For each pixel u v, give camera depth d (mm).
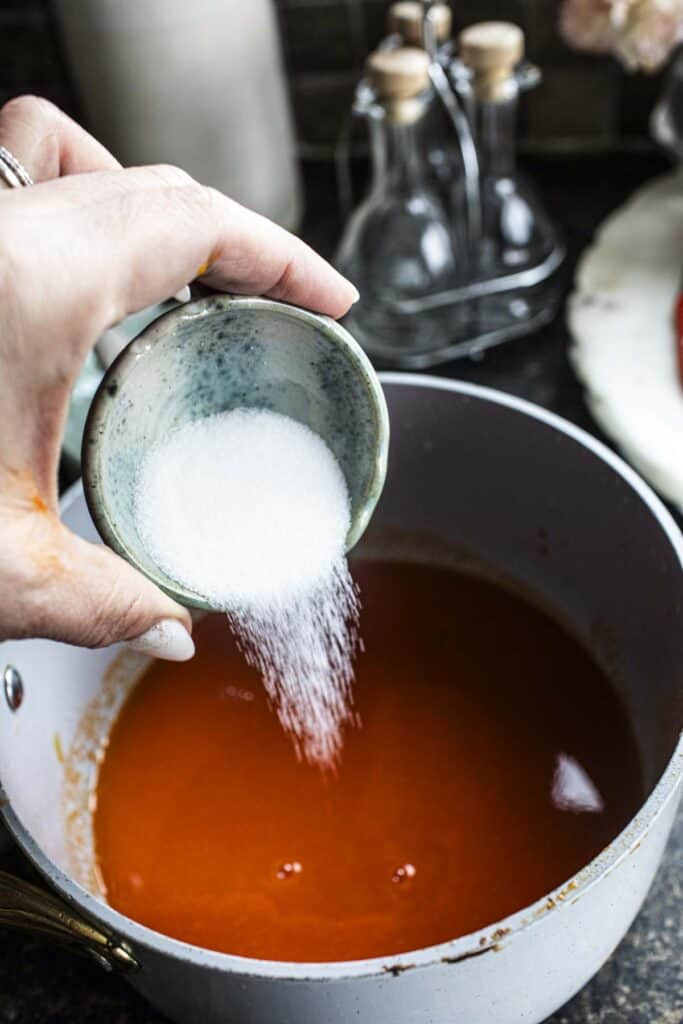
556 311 732
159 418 473
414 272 696
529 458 591
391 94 652
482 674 613
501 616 632
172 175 457
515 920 436
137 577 465
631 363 684
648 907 542
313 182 820
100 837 581
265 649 559
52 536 454
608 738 585
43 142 520
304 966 431
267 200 752
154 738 608
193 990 456
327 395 488
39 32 780
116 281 436
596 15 678
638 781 569
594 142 804
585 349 693
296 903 551
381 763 588
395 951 533
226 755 598
